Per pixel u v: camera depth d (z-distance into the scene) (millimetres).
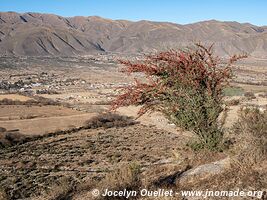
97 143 53969
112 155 43438
